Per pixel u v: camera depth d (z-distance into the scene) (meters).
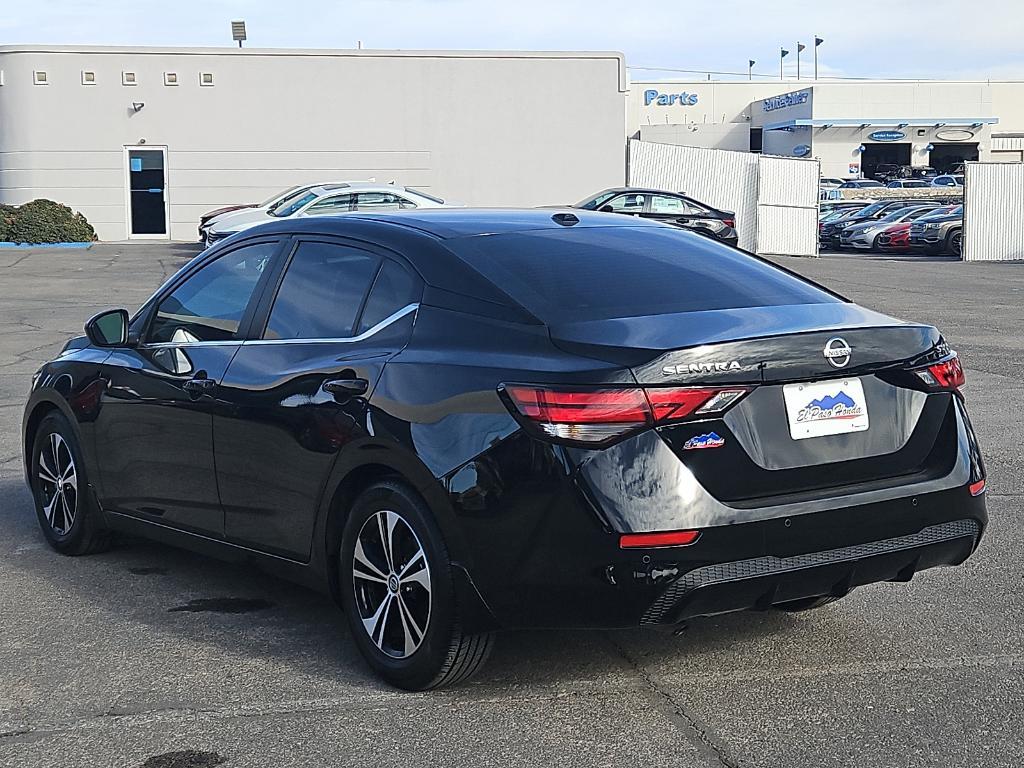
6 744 3.90
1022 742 3.87
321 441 4.49
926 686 4.35
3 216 30.70
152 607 5.31
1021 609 5.24
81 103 32.97
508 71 34.09
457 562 4.04
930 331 4.40
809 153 69.50
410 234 4.70
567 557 3.82
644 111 79.50
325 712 4.14
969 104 68.94
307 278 4.94
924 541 4.24
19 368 12.21
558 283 4.36
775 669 4.52
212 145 33.47
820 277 25.09
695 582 3.82
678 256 4.82
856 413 4.15
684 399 3.83
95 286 20.55
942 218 34.12
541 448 3.84
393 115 33.91
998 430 9.21
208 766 3.73
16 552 6.20
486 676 4.45
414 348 4.32
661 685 4.36
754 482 3.93
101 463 5.77
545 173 34.59
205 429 5.07
